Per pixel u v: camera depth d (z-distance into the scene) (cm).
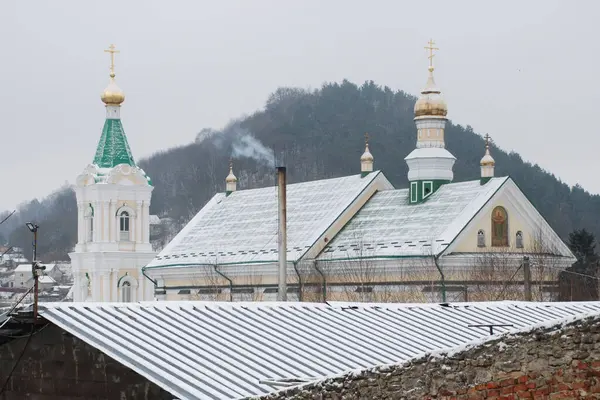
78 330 5447
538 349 4609
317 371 5525
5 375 5825
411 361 4622
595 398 4606
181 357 5344
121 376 5334
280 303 6794
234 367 5350
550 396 4594
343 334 6328
